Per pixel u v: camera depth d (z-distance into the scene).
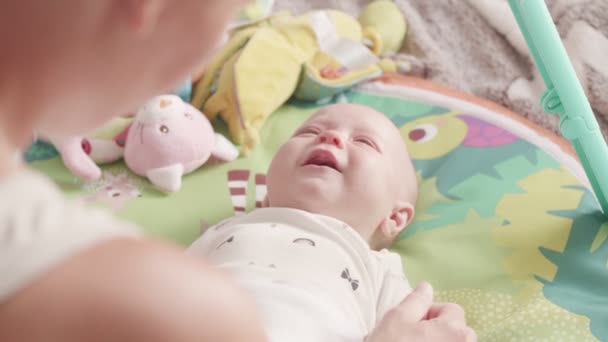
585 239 1.11
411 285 1.10
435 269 1.12
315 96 1.49
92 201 1.24
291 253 1.03
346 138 1.25
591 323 0.98
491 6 1.67
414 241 1.19
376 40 1.62
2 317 0.26
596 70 1.48
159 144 1.26
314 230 1.10
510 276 1.08
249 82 1.39
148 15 0.29
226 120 1.40
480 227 1.17
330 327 0.91
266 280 0.96
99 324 0.26
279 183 1.21
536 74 1.56
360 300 1.02
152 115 1.27
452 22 1.70
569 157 1.29
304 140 1.24
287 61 1.45
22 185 0.28
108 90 0.31
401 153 1.28
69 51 0.29
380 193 1.19
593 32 1.53
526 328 0.98
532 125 1.37
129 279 0.26
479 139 1.35
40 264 0.27
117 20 0.29
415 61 1.61
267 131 1.42
